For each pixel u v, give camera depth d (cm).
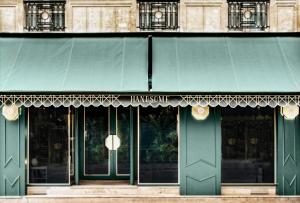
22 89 1084
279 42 1200
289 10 1237
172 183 1203
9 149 1188
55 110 1212
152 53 1168
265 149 1212
